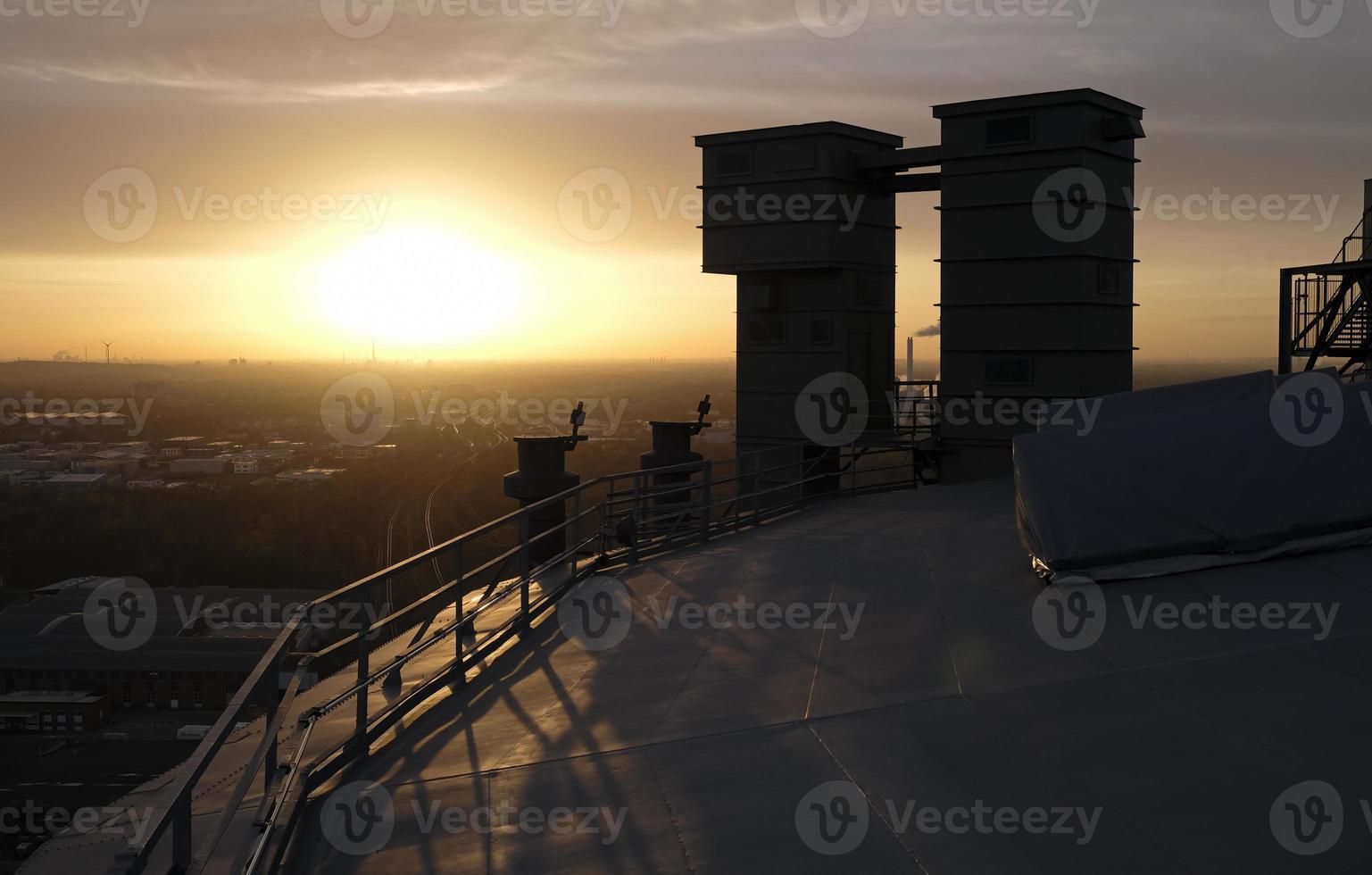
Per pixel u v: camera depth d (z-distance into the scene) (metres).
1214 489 7.92
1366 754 4.96
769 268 17.55
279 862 5.07
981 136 16.42
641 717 6.89
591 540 11.38
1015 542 10.70
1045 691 6.30
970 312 16.73
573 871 4.93
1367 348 17.50
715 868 4.84
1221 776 4.97
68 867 5.03
